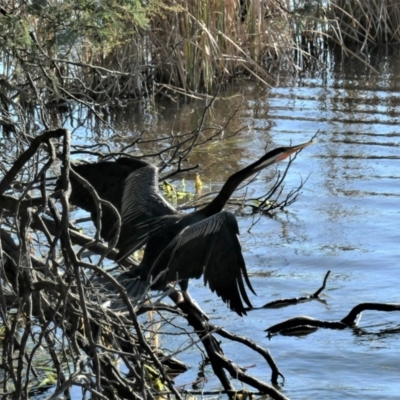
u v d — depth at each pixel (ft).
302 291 36.58
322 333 33.04
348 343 32.22
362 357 31.14
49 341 20.99
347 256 40.06
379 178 51.21
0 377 28.48
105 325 22.86
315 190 49.34
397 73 79.00
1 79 30.66
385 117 64.75
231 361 28.81
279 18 70.23
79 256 18.39
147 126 61.11
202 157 54.75
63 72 52.95
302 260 39.78
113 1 27.89
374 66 81.30
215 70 68.85
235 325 33.63
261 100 69.05
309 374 30.04
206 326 27.76
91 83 57.57
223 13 66.49
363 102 69.31
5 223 25.61
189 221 21.35
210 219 19.79
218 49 65.57
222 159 54.34
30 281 19.43
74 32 27.37
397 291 36.47
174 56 63.98
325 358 31.12
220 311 34.86
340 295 36.19
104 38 28.45
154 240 21.13
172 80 65.92
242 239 42.42
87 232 41.16
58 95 31.78
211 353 27.86
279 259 39.88
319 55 83.25
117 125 61.05
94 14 27.32
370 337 32.65
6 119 31.40
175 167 52.03
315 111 66.23
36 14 27.86
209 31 65.21
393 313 34.58
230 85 72.59
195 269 19.67
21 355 19.47
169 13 62.08
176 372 30.09
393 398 28.35
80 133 58.18
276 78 74.95
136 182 22.06
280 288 36.88
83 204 22.15
